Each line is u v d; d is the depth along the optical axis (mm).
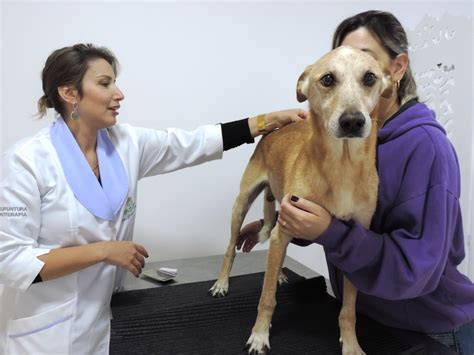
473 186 1900
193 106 1924
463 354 1258
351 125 968
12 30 1649
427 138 1043
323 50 2066
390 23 1169
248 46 1940
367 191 1073
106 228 1242
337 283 1422
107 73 1199
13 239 1084
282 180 1402
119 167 1306
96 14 1731
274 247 1202
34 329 1140
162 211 1981
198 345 1236
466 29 1745
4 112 1698
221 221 2084
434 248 961
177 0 1803
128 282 1681
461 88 1801
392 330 1276
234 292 1543
